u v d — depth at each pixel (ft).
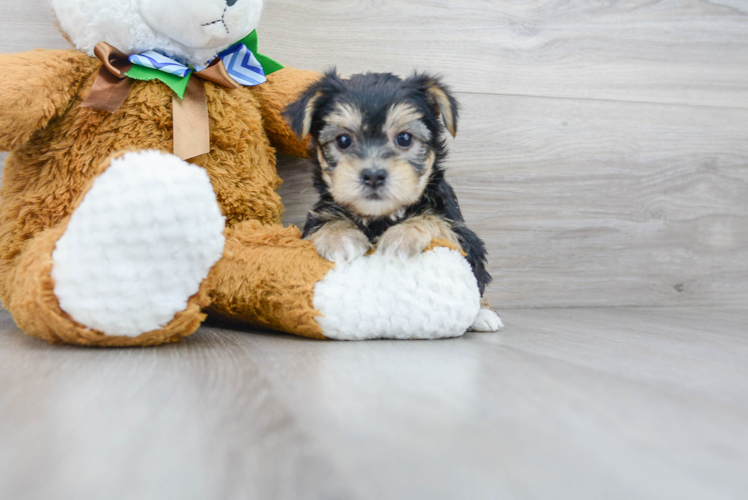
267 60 2.23
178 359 1.58
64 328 1.62
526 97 2.61
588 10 2.65
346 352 1.67
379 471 0.97
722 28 2.77
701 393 1.44
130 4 1.94
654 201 2.75
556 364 1.60
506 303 2.64
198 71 2.04
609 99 2.69
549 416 1.30
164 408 1.29
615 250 2.72
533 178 2.64
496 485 0.93
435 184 2.11
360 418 1.23
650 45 2.71
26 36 2.26
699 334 2.10
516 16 2.59
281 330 1.92
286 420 1.21
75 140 1.95
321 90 2.07
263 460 1.01
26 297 1.63
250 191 2.10
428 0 2.52
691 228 2.79
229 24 1.99
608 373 1.55
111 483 0.92
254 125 2.14
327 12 2.45
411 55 2.52
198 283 1.68
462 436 1.14
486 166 2.60
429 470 0.98
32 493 0.88
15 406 1.30
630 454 1.09
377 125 1.99
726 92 2.79
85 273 1.60
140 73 1.96
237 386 1.40
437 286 1.84
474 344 1.81
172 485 0.91
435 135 2.11
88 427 1.17
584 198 2.68
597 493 0.92
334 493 0.88
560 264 2.68
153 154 1.64
